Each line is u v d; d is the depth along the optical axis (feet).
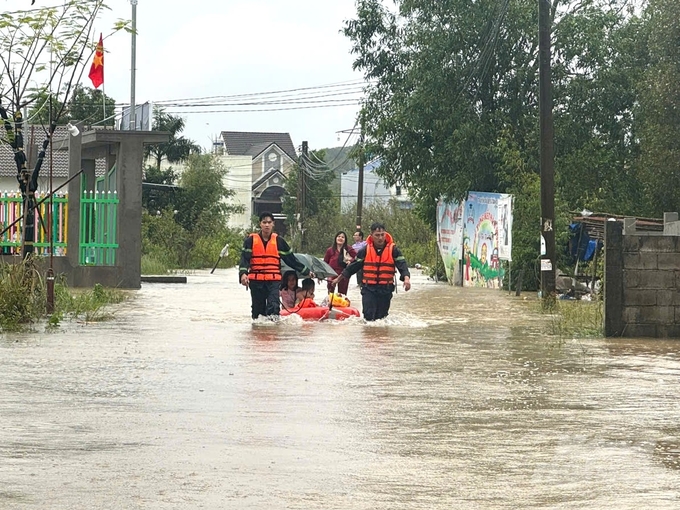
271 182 345.92
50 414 28.58
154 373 37.04
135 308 70.85
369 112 133.90
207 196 215.51
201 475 21.91
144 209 210.38
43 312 59.26
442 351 46.01
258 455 23.91
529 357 44.16
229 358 41.93
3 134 85.97
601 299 75.10
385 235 61.87
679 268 54.24
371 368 39.47
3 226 96.07
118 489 20.65
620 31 126.82
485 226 117.70
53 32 63.26
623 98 124.06
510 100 127.03
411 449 24.77
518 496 20.49
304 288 65.77
